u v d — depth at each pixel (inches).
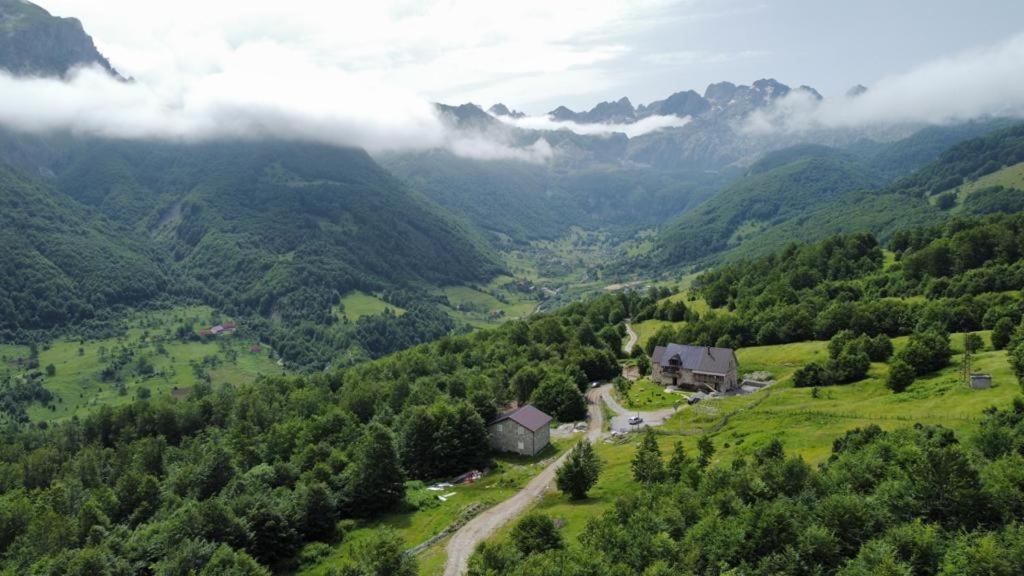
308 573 3700.8
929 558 2193.7
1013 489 2380.7
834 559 2352.4
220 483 4963.1
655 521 2800.2
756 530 2511.1
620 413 6299.2
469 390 6860.2
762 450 3631.9
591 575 2490.2
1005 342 5300.2
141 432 7386.8
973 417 3777.1
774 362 7121.1
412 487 4788.4
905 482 2573.8
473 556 2979.8
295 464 5098.4
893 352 5949.8
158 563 3444.9
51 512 4480.8
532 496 4446.4
